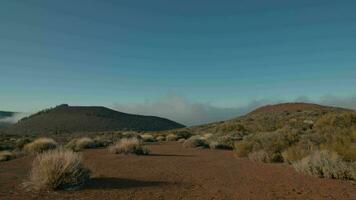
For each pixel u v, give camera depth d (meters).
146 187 10.37
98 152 23.77
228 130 43.12
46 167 10.16
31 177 10.82
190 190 9.96
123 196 9.08
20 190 9.77
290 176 12.36
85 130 173.75
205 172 13.67
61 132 163.50
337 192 9.53
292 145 18.12
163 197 9.02
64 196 9.02
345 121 25.30
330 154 13.49
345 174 11.73
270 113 89.75
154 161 17.86
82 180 10.58
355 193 9.38
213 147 28.17
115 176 12.52
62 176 10.02
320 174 12.19
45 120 194.00
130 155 21.45
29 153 26.55
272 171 13.74
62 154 11.27
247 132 37.03
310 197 8.95
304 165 13.17
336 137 17.72
